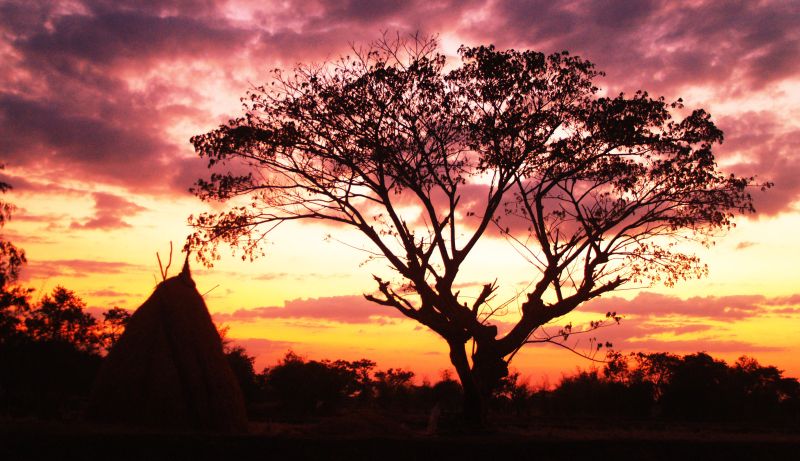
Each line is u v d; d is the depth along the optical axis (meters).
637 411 32.94
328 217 20.14
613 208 20.42
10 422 13.05
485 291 18.42
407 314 18.73
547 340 18.25
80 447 11.52
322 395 28.25
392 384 34.56
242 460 11.90
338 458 12.40
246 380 28.58
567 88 19.33
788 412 34.31
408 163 19.39
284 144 19.53
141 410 14.05
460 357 18.06
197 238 19.92
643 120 19.41
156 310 14.91
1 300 18.38
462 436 15.69
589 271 19.17
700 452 14.42
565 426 21.41
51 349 22.30
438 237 19.19
